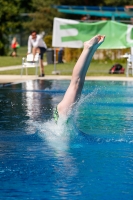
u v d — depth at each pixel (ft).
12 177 23.45
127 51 120.06
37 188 21.84
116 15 138.82
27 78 82.94
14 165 25.53
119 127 36.73
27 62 87.40
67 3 209.77
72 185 22.26
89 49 32.58
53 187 21.97
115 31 87.04
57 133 33.37
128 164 25.90
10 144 30.48
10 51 187.52
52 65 115.65
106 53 122.52
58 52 122.72
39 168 24.98
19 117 40.93
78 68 32.73
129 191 21.45
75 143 30.99
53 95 58.39
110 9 130.82
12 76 86.79
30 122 38.27
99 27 87.40
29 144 30.50
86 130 35.35
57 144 30.63
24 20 228.02
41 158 26.99
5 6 165.07
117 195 20.92
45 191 21.43
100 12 133.49
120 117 41.63
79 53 125.49
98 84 71.51
